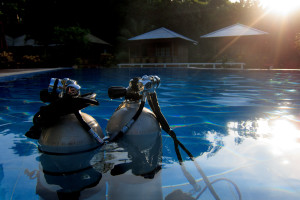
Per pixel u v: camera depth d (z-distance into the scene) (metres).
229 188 1.33
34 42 27.20
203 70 17.36
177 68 20.44
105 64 27.41
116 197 1.23
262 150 1.94
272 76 11.84
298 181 1.41
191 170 1.55
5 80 9.80
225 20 38.88
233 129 2.59
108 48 35.69
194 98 5.05
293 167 1.61
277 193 1.28
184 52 29.31
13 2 20.89
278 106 4.09
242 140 2.21
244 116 3.27
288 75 12.41
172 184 1.37
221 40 25.91
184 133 2.43
